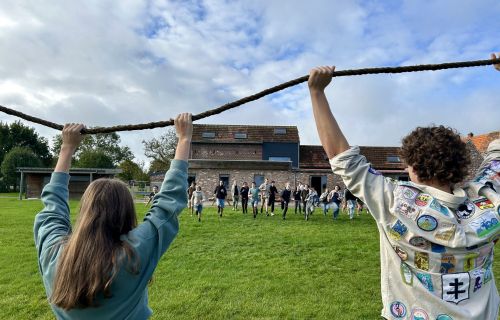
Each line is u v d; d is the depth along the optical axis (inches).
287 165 1284.4
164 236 69.4
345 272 303.4
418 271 62.4
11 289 259.9
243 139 1567.4
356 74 84.5
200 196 646.5
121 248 64.1
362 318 209.8
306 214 686.5
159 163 2452.0
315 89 72.2
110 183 69.4
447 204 62.9
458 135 67.3
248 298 239.5
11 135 2778.1
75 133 87.6
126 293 63.8
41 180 1414.9
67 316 64.2
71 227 76.4
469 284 61.2
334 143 69.2
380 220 64.6
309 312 216.2
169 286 264.2
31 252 374.6
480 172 71.6
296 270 309.6
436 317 60.6
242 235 488.1
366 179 65.9
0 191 2198.6
